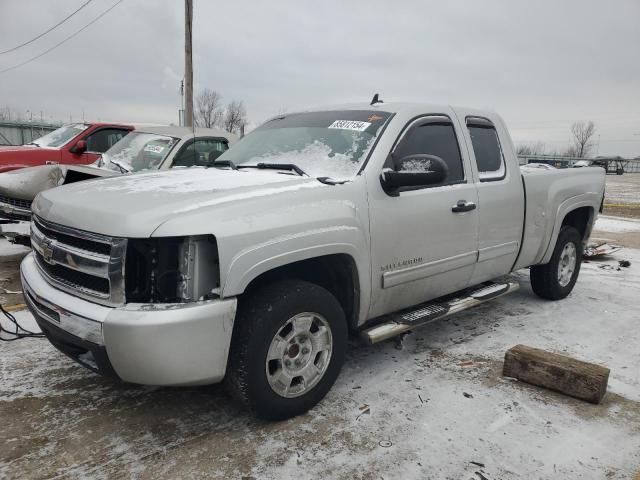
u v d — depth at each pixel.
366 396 3.38
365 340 3.43
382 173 3.43
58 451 2.73
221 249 2.55
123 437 2.88
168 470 2.59
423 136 3.85
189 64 16.03
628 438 2.95
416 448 2.81
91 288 2.66
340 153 3.57
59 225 2.83
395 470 2.62
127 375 2.53
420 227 3.64
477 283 4.45
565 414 3.20
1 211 5.84
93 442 2.82
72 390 3.40
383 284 3.44
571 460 2.73
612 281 6.64
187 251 2.55
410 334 4.54
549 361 3.52
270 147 3.97
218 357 2.62
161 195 2.84
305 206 2.97
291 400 3.00
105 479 2.51
